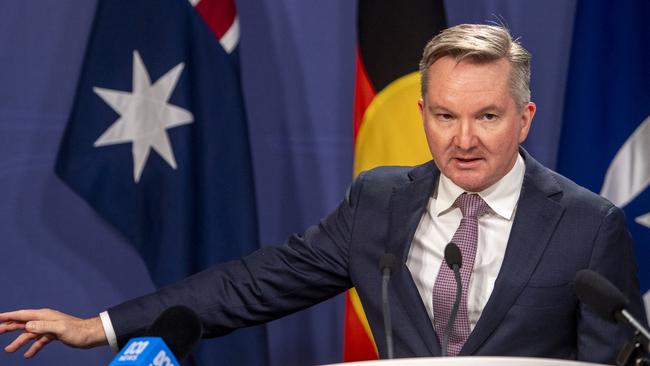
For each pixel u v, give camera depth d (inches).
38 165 231.1
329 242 154.6
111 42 213.3
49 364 232.2
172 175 212.2
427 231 146.3
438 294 139.9
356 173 221.3
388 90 220.1
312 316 248.2
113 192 214.2
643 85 222.2
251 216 217.5
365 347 225.5
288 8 246.2
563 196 142.1
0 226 228.7
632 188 222.2
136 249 216.2
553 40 251.4
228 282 152.4
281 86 246.2
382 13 221.5
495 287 136.9
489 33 131.3
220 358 217.2
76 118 213.9
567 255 137.2
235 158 217.0
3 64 229.6
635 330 102.0
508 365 97.0
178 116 213.0
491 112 129.5
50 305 231.3
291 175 247.0
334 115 247.9
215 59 215.8
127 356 85.0
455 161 133.0
